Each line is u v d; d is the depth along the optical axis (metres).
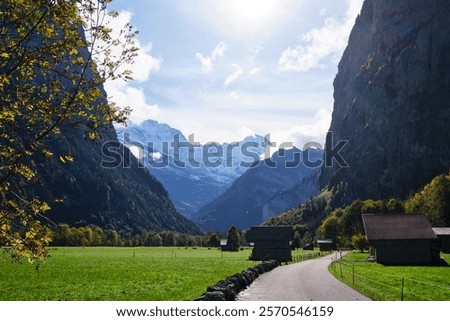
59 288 39.75
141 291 37.06
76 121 12.63
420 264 75.00
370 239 76.81
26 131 12.47
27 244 12.02
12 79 12.23
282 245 110.19
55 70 12.75
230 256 123.81
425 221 78.69
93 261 85.50
